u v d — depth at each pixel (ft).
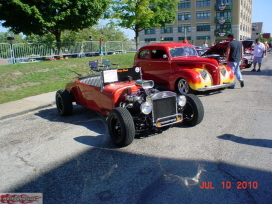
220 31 189.88
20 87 36.55
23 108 25.13
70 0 56.44
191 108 17.71
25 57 57.36
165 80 30.53
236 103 24.32
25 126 20.62
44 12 54.44
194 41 203.62
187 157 13.64
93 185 11.46
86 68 50.47
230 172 11.90
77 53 69.10
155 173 12.20
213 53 39.96
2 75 40.63
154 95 15.16
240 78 31.09
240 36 196.03
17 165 13.82
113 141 15.65
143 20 82.84
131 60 61.93
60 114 23.20
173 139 16.16
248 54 48.42
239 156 13.41
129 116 14.84
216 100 25.96
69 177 12.28
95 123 20.59
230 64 30.25
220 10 189.47
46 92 32.73
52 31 65.00
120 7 80.84
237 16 186.09
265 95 26.94
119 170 12.66
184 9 201.77
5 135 18.65
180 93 27.89
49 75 43.73
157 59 30.83
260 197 9.99
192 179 11.48
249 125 18.01
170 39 213.25
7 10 51.75
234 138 15.83
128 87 17.30
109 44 80.43
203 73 26.35
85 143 16.42
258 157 13.19
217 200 9.93
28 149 15.89
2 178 12.50
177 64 28.71
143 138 16.58
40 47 59.98
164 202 9.96
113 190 10.98
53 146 16.17
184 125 18.58
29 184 11.83
